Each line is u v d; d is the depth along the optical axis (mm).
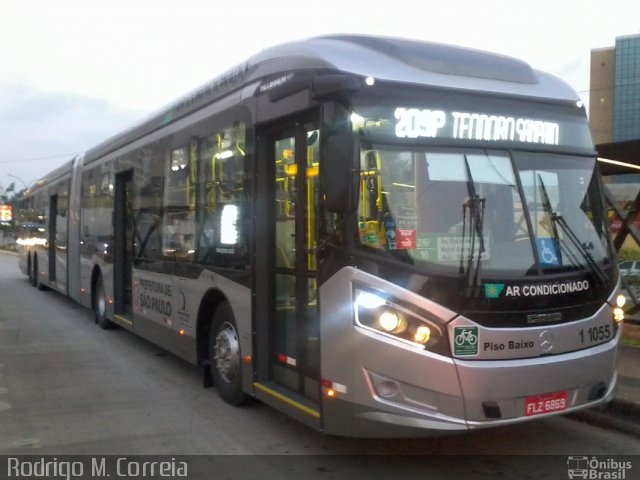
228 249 6352
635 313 9500
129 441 5758
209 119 6910
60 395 7297
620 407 6160
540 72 5699
